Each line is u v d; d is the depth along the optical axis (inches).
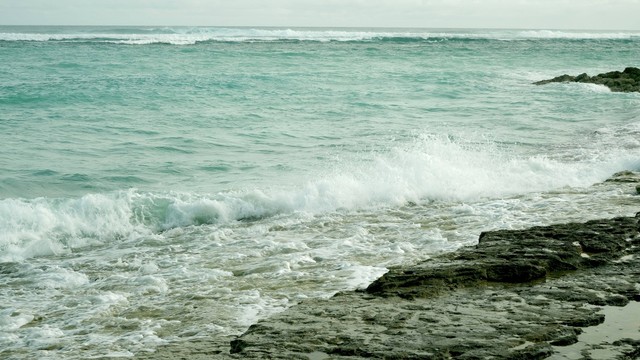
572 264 268.4
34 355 233.3
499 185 496.1
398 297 236.5
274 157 631.2
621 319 211.0
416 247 357.7
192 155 640.4
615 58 2252.7
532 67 1847.9
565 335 195.9
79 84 1204.5
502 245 295.0
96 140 705.6
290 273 317.7
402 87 1273.4
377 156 627.5
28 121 815.7
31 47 2144.4
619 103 1035.9
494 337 195.0
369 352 185.9
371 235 387.9
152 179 548.1
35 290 311.7
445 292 241.8
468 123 842.8
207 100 1040.8
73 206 427.8
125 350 233.0
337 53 2158.0
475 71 1670.8
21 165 583.5
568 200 446.6
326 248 362.0
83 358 225.0
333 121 857.5
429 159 542.3
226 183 532.7
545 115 917.2
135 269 341.1
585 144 682.2
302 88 1222.9
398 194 468.4
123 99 1025.5
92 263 354.0
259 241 381.1
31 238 389.7
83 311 279.0
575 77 1395.2
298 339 197.8
